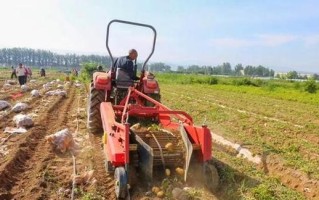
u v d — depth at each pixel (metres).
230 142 8.45
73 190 5.15
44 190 5.15
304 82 31.44
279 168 6.63
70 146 7.20
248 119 11.26
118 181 4.84
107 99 7.96
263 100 19.73
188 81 39.28
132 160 5.31
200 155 5.35
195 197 4.99
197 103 15.45
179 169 5.28
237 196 5.21
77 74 45.84
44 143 7.53
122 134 5.16
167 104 15.38
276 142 8.34
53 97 16.09
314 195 5.56
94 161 6.44
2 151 6.77
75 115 10.97
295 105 17.84
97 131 8.18
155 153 5.24
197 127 5.42
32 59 196.62
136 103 7.62
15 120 9.20
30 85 25.06
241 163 6.82
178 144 5.54
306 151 7.58
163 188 5.09
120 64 7.86
